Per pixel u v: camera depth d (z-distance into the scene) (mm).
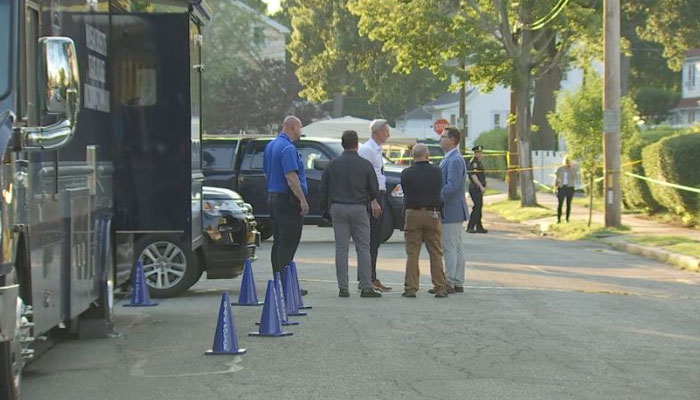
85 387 30797
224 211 51281
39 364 34250
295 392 30125
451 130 52406
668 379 32375
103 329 38844
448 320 43688
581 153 103812
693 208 96062
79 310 33031
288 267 45281
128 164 41594
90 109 36219
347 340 38688
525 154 131375
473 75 131000
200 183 44844
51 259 29391
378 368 33562
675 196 97438
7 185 23688
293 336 39438
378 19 128625
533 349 37312
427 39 126500
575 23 127812
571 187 103875
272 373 32750
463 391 30375
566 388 30906
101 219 37781
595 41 132500
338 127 167500
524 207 128875
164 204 41656
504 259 72625
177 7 41969
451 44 126562
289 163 48531
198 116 44375
